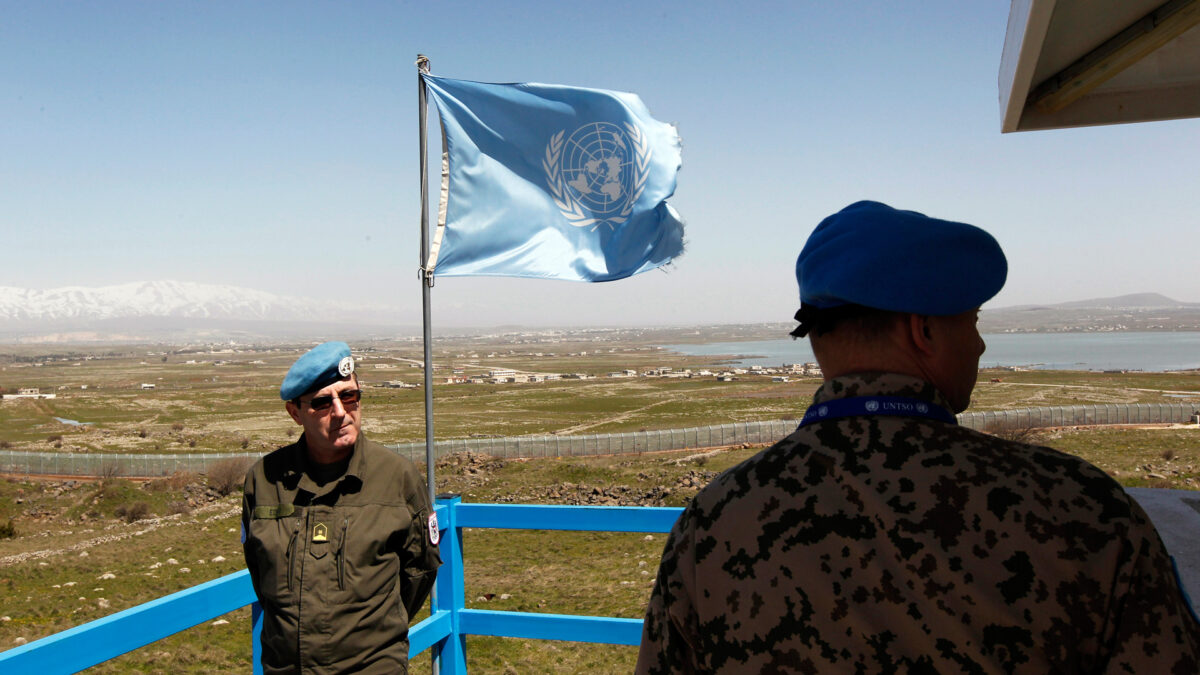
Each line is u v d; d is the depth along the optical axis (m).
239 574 2.97
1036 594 1.14
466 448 41.03
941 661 1.16
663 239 6.36
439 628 3.70
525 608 12.70
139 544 20.62
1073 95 3.78
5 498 32.38
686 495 25.94
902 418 1.31
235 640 11.36
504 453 40.94
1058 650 1.14
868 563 1.21
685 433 43.53
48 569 17.55
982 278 1.29
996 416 44.28
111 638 2.49
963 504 1.20
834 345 1.44
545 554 17.38
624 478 29.53
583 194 6.12
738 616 1.29
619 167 6.12
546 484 29.88
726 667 1.29
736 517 1.34
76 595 15.23
